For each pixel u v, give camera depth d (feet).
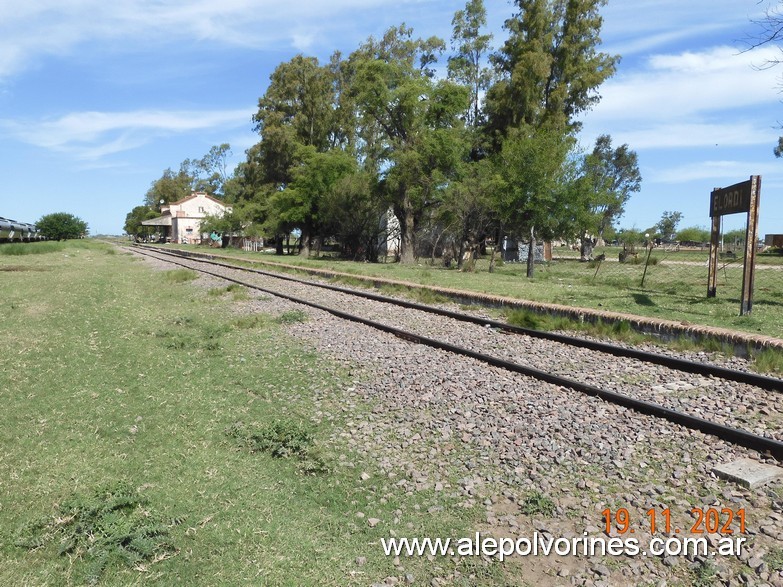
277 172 191.62
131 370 27.96
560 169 94.68
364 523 14.02
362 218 141.69
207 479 16.17
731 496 14.43
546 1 139.85
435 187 120.06
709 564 11.92
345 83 194.70
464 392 23.26
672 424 19.22
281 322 41.01
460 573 12.15
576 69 141.79
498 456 17.34
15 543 12.82
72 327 39.47
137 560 12.32
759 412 20.48
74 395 23.79
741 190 41.70
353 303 52.13
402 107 124.16
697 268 101.86
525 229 102.37
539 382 24.64
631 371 26.78
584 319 38.86
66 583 11.61
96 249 190.60
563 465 16.53
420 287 57.77
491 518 14.10
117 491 14.90
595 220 100.99
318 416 21.30
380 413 21.44
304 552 12.79
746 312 39.47
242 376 26.99
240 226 228.63
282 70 188.85
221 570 12.09
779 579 11.33
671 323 33.53
